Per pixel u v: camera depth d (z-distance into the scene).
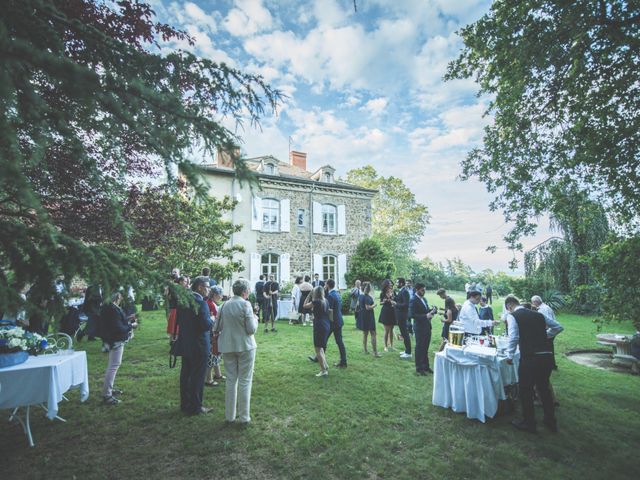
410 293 7.46
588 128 4.50
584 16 3.92
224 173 15.33
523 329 4.11
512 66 4.84
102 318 4.56
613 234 4.85
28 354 3.78
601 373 6.43
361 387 5.23
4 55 1.11
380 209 28.55
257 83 2.22
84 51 1.86
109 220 4.11
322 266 18.19
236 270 11.16
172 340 6.09
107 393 4.50
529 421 3.96
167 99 1.61
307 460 3.25
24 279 1.56
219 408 4.41
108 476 2.95
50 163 3.13
